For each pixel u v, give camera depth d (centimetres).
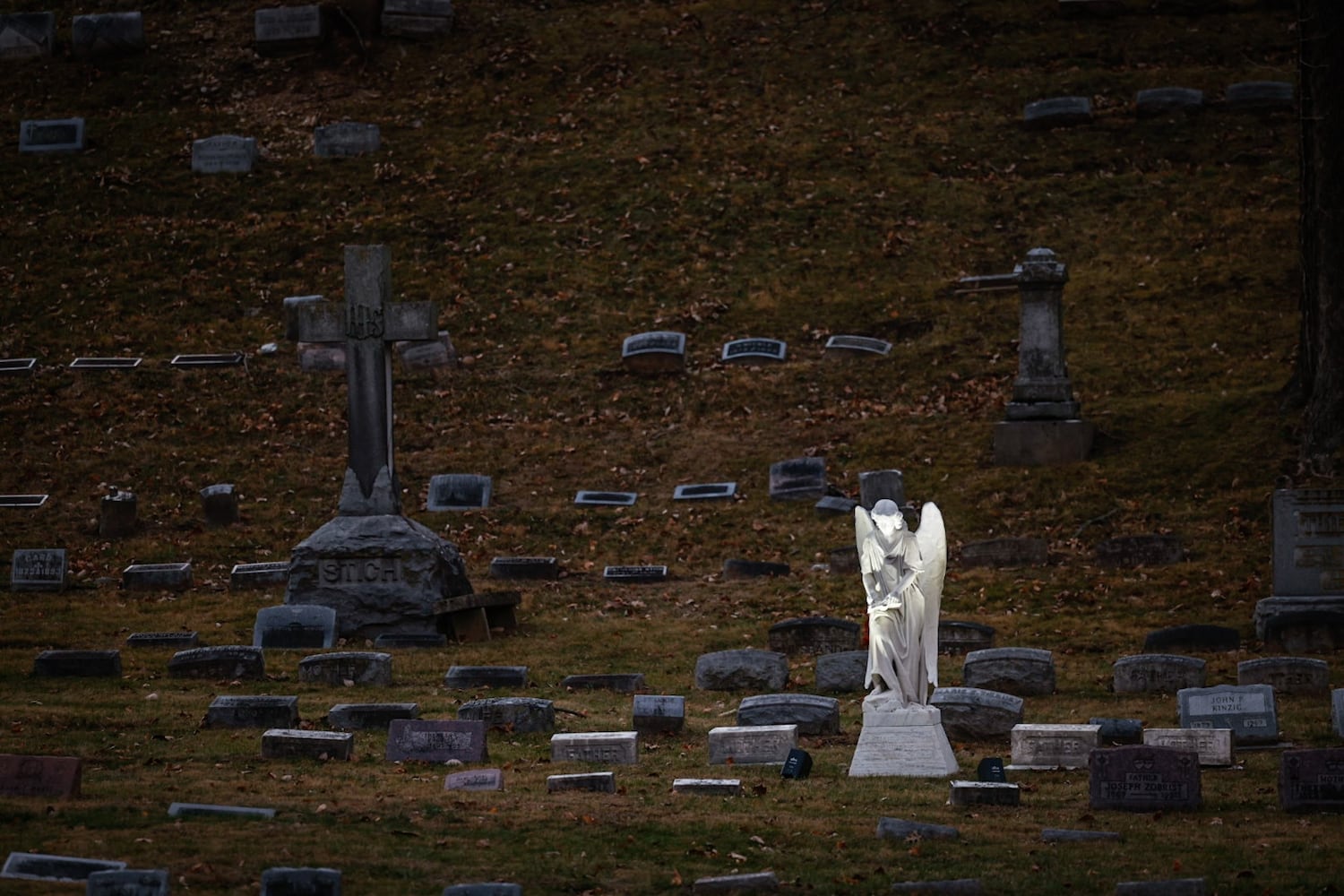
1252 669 2270
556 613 2897
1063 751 1888
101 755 1859
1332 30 3312
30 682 2312
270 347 4069
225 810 1560
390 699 2248
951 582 2983
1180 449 3444
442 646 2662
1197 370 3812
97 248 4528
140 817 1536
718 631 2755
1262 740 1983
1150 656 2328
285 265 4459
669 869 1440
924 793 1748
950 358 3956
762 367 3984
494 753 1931
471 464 3641
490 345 4134
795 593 2962
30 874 1346
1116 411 3631
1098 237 4450
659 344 3975
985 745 2019
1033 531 3216
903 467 3509
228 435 3734
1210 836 1560
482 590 3033
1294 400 3503
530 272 4403
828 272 4369
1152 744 1895
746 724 2058
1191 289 4169
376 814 1586
